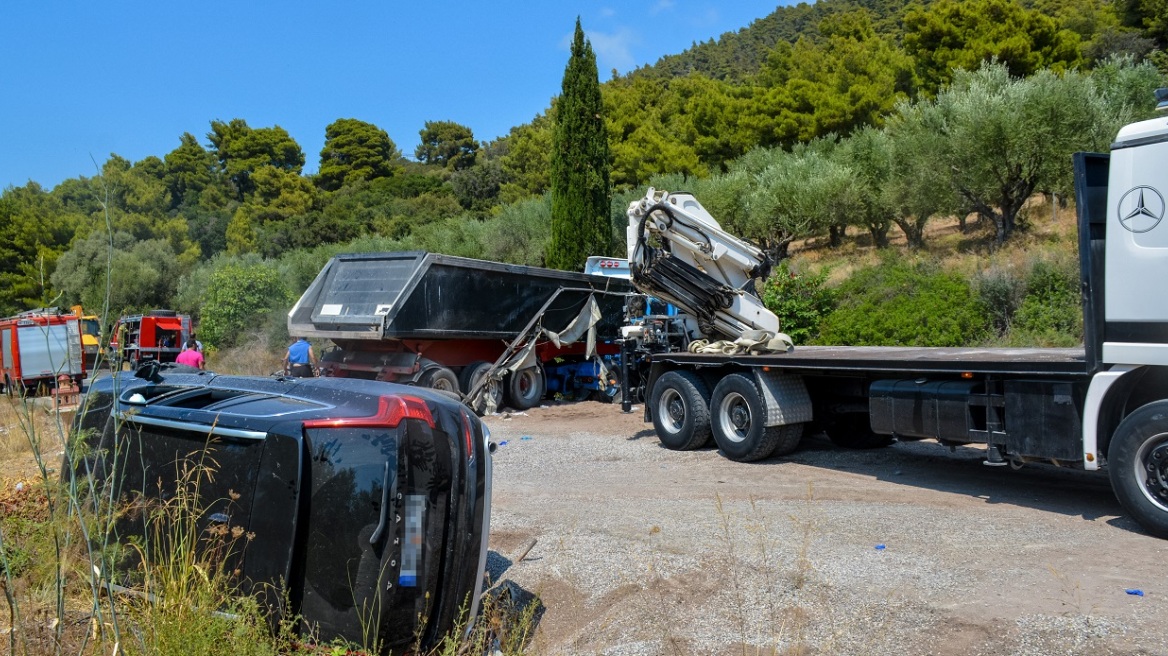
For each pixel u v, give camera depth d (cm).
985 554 544
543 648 447
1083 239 632
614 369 1703
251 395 438
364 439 388
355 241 3950
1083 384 640
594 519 688
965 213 2180
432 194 6656
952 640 415
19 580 371
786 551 570
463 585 408
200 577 361
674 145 4178
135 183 5288
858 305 1806
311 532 379
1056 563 520
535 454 1057
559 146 2483
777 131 3838
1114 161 620
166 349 2606
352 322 1339
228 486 393
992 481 805
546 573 559
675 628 458
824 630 439
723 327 1136
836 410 962
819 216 2447
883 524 634
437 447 405
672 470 917
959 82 2247
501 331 1504
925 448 1030
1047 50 3497
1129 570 500
